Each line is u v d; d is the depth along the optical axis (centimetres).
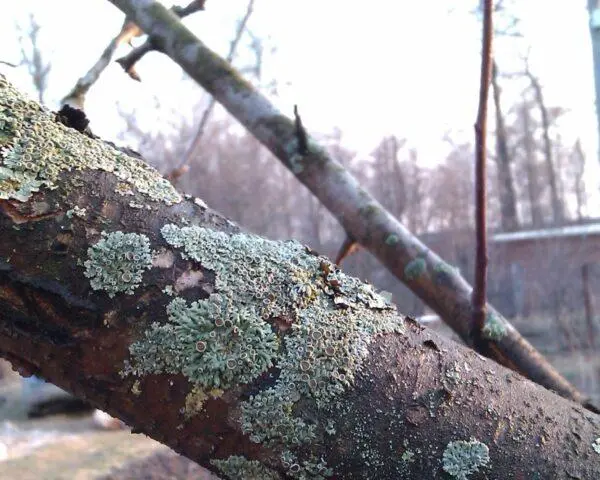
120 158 16
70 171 15
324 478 14
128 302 14
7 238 14
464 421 15
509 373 16
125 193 15
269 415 14
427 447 14
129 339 14
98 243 14
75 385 15
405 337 15
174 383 14
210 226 15
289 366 14
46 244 14
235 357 14
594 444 15
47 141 15
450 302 27
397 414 14
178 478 92
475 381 15
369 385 15
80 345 14
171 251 15
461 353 16
